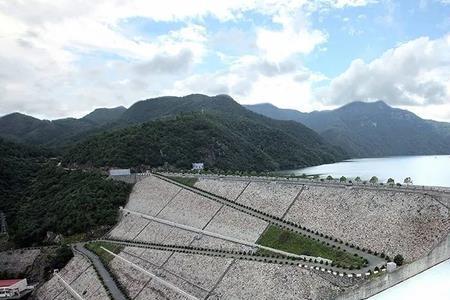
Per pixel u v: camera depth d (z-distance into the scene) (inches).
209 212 5078.7
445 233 3014.3
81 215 6323.8
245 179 5615.2
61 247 5644.7
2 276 5669.3
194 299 3462.1
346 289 2778.1
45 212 6850.4
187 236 4778.5
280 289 3073.3
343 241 3518.7
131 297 4020.7
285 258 3506.4
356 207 3796.8
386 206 3572.8
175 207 5679.1
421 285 2915.8
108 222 6235.2
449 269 3053.6
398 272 2888.8
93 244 5689.0
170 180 6702.8
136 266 4520.2
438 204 3245.6
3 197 7573.8
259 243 3973.9
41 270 5580.7
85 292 4409.5
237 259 3732.8
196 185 6161.4
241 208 4847.4
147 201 6333.7
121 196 6811.0
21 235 6333.7
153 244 4995.1
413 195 3489.2
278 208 4512.8
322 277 2982.3
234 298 3275.1
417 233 3154.5
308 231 3875.5
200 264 3971.5
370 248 3297.2
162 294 3816.4
